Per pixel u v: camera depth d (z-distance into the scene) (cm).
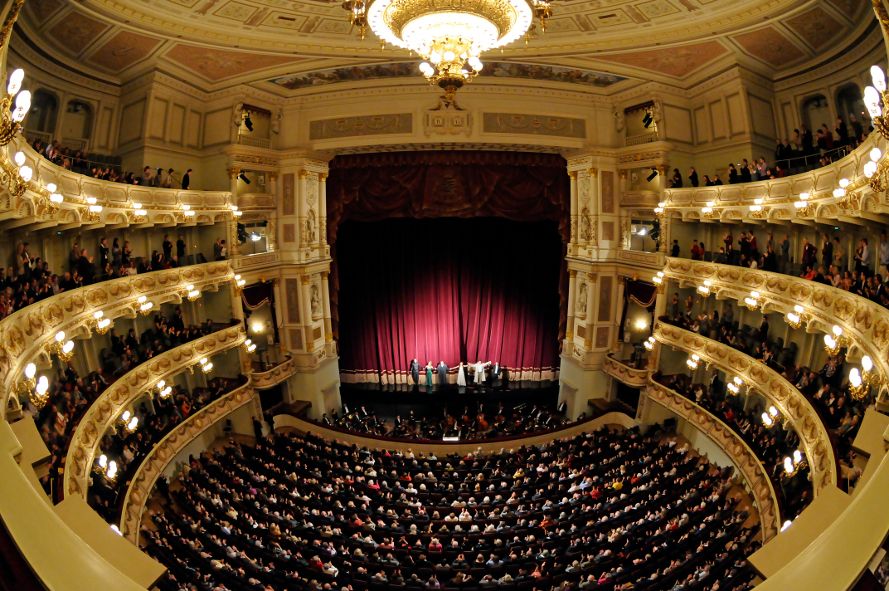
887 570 363
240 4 1806
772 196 1750
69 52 1952
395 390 3288
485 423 2864
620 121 2684
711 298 2422
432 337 3369
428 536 1669
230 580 1380
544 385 3331
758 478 1725
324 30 1998
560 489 1966
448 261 3338
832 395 1486
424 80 2570
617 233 2781
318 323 2900
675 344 2338
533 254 3322
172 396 2223
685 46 2047
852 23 1705
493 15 976
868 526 416
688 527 1622
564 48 2127
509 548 1596
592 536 1606
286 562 1477
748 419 1978
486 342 3397
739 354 1956
